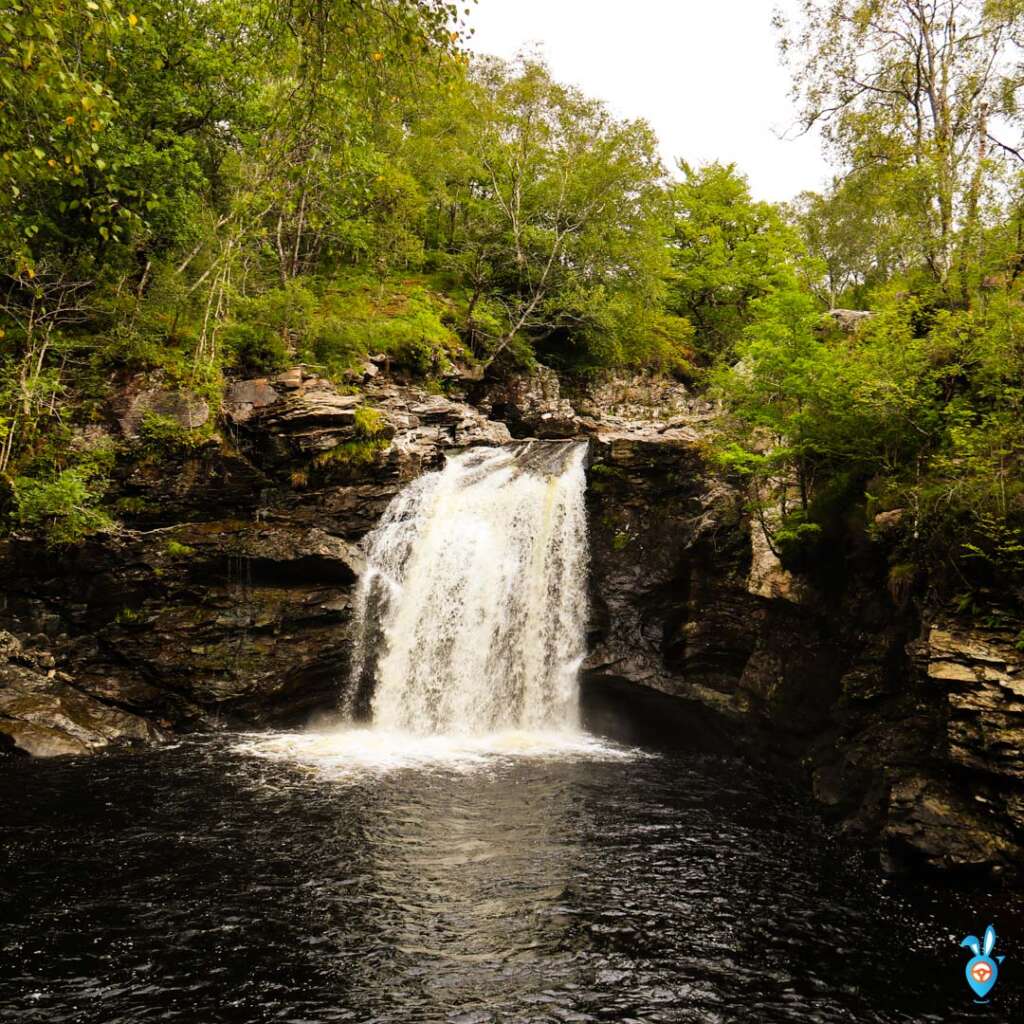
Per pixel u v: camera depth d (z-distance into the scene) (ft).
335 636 76.48
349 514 80.18
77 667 70.38
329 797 53.62
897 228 83.87
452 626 79.66
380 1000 30.50
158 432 75.87
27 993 29.89
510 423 119.96
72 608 71.26
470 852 45.60
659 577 78.69
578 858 45.42
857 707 55.62
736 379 64.23
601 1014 30.01
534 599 82.12
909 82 85.51
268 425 80.18
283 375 85.30
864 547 57.88
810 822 53.72
